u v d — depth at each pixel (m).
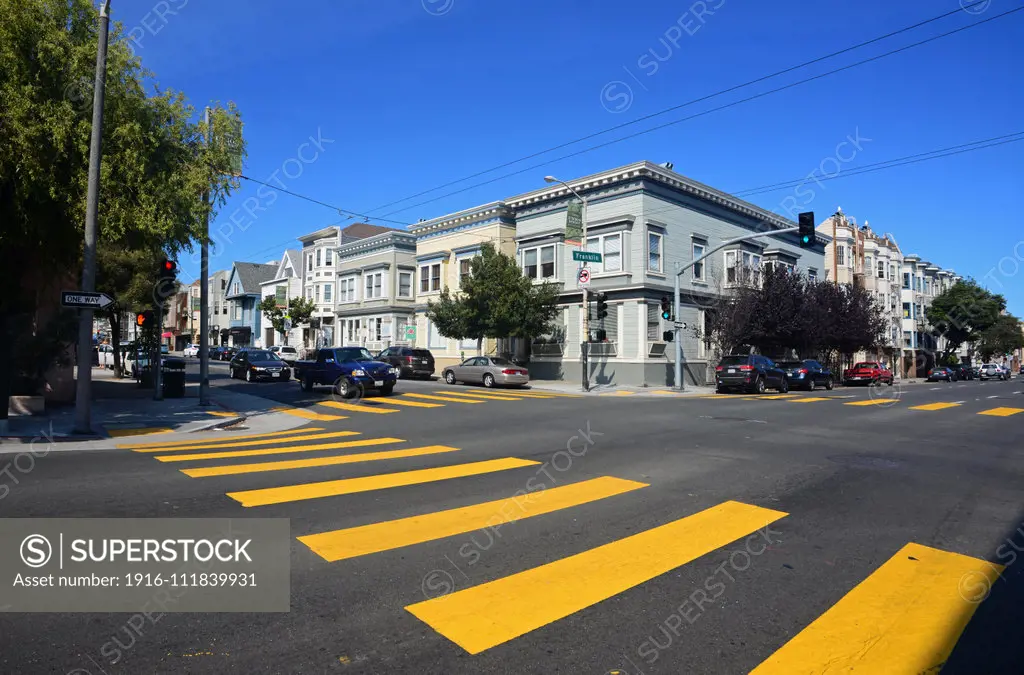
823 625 3.81
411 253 41.84
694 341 30.83
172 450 9.91
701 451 9.93
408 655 3.37
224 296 76.75
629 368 28.06
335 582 4.36
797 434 11.94
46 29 11.45
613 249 28.84
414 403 18.69
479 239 35.31
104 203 12.31
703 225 31.52
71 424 12.73
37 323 16.23
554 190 30.95
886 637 3.66
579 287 27.94
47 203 12.06
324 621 3.76
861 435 11.83
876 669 3.31
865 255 51.72
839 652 3.48
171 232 13.37
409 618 3.82
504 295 27.80
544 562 4.81
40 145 11.16
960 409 17.08
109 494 6.66
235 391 23.20
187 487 7.04
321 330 51.75
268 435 12.29
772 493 7.12
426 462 8.89
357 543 5.18
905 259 58.44
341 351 21.78
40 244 12.92
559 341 30.97
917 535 5.61
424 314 39.06
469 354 35.69
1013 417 15.10
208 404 17.47
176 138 13.73
